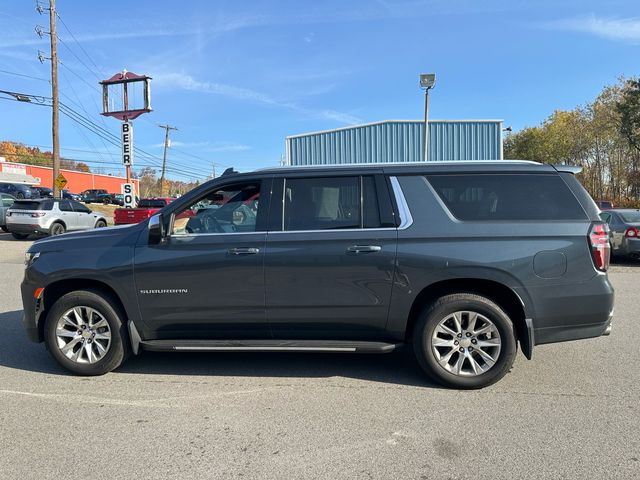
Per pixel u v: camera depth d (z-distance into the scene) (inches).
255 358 205.0
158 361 201.6
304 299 170.2
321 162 1011.9
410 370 189.2
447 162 176.1
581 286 163.6
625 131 1582.2
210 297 173.3
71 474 117.3
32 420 146.5
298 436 135.7
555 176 169.6
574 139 1937.7
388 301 167.9
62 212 792.3
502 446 129.3
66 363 181.6
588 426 140.4
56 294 189.5
